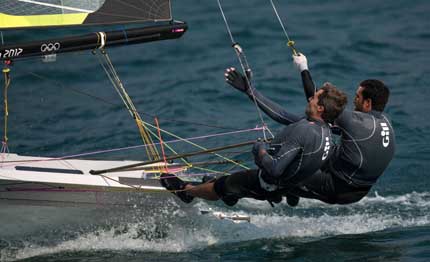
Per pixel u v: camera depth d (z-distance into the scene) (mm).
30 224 24531
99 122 36750
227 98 40031
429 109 37469
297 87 41219
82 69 44531
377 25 52406
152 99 39969
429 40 49156
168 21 24766
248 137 34219
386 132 23672
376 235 24891
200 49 48188
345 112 23469
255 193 24047
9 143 33938
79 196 23953
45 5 23203
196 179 29312
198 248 24484
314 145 22594
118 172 26531
